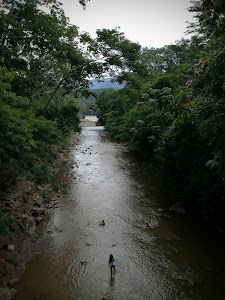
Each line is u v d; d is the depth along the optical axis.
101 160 25.19
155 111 21.41
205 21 7.25
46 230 11.05
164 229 11.28
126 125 30.17
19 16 14.16
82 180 18.47
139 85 19.45
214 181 10.79
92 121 81.06
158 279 8.05
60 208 13.42
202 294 7.40
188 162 12.83
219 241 10.22
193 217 12.33
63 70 19.47
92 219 12.24
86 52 17.38
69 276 8.14
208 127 7.74
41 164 19.02
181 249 9.71
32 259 8.96
